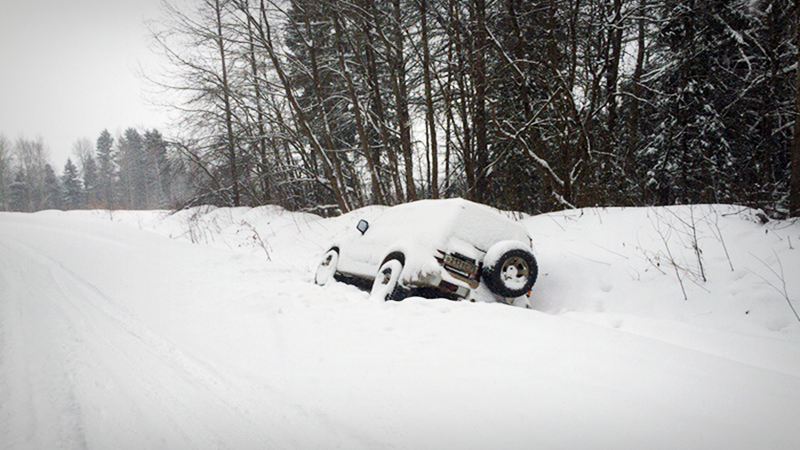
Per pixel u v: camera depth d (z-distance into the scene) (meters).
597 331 4.09
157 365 3.45
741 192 9.33
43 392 2.89
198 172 22.25
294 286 6.74
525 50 14.62
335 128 20.28
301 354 3.71
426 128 18.94
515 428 2.42
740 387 2.88
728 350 4.23
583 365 3.30
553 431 2.37
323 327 4.51
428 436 2.35
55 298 5.73
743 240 6.36
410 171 15.38
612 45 15.76
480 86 14.38
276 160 20.66
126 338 4.12
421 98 16.70
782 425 2.36
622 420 2.47
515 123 14.98
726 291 5.73
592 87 13.44
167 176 23.67
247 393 2.94
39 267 8.22
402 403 2.75
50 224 16.59
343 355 3.66
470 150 15.31
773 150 13.77
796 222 6.39
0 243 11.73
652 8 13.76
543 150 14.30
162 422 2.52
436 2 14.62
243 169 20.72
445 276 5.57
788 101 12.59
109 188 81.69
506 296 5.66
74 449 2.20
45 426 2.43
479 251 5.99
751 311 5.29
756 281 5.64
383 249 6.73
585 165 12.52
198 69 19.12
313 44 16.75
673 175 16.23
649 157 17.23
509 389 2.92
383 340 4.02
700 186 15.21
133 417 2.57
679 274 6.28
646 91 16.39
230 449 2.24
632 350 3.59
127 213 23.77
